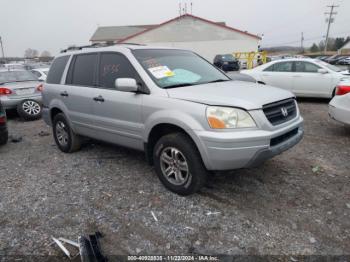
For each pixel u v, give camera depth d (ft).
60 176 13.76
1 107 18.56
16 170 14.87
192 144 10.50
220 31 110.01
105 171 14.08
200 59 15.07
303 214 9.95
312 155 15.23
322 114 24.95
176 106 10.55
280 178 12.62
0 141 18.48
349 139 17.79
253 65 96.99
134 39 114.83
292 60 30.96
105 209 10.69
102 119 13.57
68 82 15.71
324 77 29.01
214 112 9.79
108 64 13.50
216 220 9.77
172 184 11.47
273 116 10.44
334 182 12.16
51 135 21.93
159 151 11.50
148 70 12.01
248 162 9.88
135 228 9.53
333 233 8.95
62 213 10.54
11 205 11.23
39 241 9.06
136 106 11.79
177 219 9.91
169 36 113.09
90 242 8.71
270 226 9.37
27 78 30.35
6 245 8.92
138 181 12.82
